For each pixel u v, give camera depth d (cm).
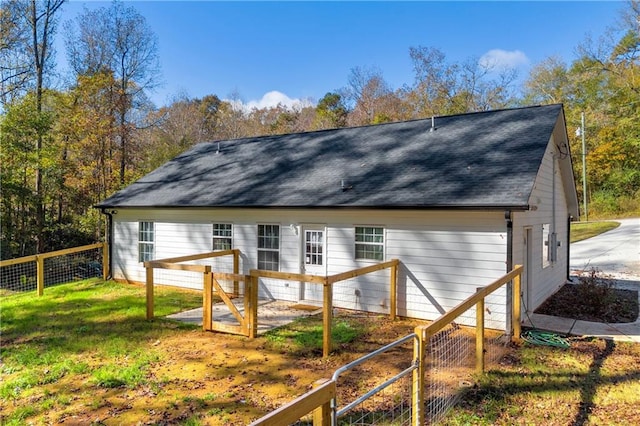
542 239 939
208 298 762
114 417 434
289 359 611
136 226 1298
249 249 1079
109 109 2150
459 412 425
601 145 3158
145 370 571
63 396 488
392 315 834
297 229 995
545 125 920
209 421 423
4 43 1753
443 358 579
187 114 3734
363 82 3962
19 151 1678
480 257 754
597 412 432
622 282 1222
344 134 1289
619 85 3055
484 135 971
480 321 522
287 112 4478
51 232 1873
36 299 1062
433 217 806
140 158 2428
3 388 511
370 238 891
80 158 2050
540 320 800
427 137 1066
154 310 929
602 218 3053
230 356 626
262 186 1098
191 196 1180
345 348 655
